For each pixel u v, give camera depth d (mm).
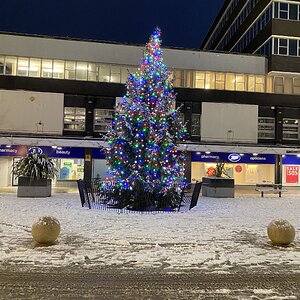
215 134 35625
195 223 12250
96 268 6816
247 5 43031
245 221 13000
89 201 17828
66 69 34562
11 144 30203
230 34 49531
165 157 16344
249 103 36375
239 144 34531
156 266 7008
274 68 36312
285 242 8875
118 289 5746
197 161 33250
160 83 16984
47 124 33500
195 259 7539
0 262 7094
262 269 6973
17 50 33812
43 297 5355
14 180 31719
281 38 36688
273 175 34875
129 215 13812
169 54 35875
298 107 37094
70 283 5980
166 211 15523
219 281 6227
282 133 36594
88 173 32281
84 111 34375
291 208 17828
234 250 8375
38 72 34125
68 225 11258
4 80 33344
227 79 36625
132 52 35438
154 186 16031
